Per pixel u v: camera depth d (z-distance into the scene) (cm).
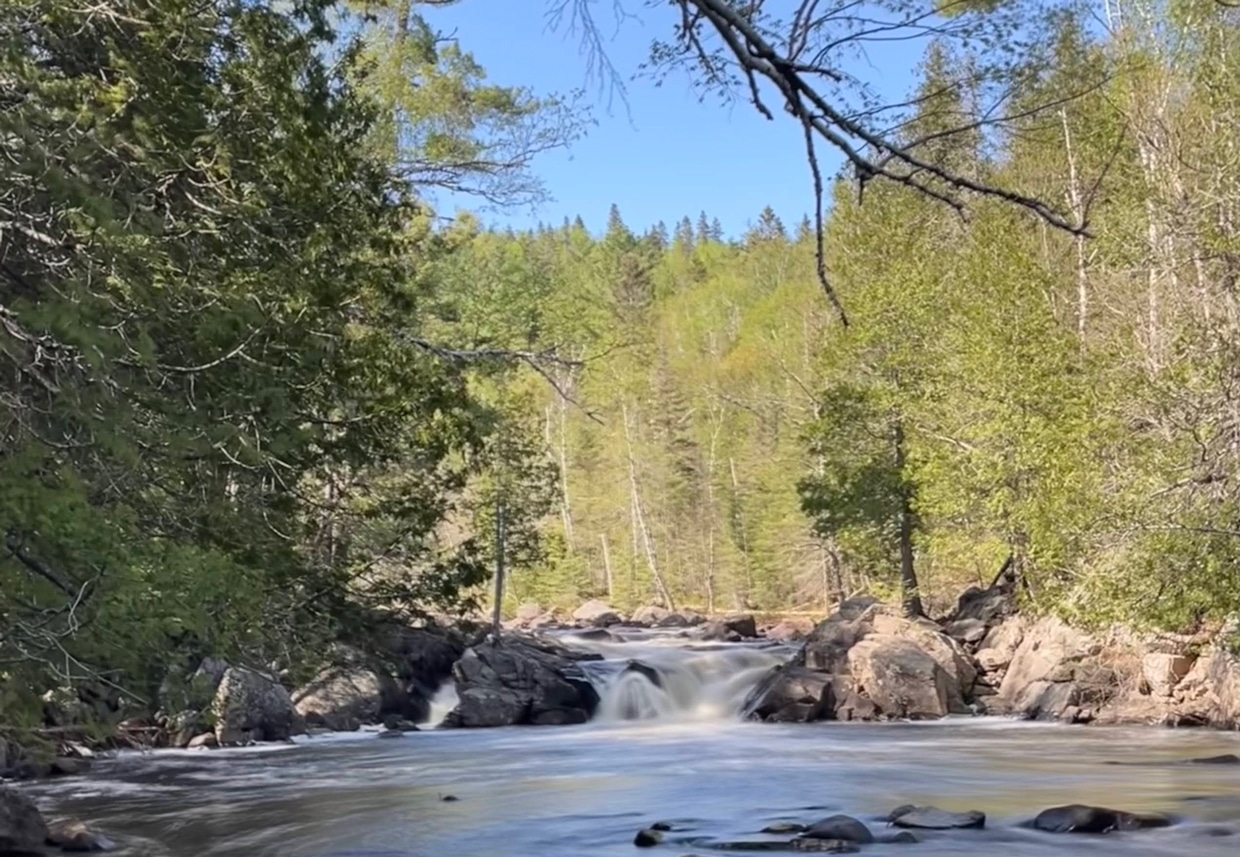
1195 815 1220
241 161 1103
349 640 1800
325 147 1187
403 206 1436
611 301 8681
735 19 367
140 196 1007
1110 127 1578
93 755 1980
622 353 6925
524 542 3369
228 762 2000
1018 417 2589
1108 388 2128
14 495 720
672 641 4206
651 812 1365
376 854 1173
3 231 935
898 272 3059
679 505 6775
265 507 1252
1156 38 2016
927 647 2784
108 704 1257
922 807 1243
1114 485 1962
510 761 2006
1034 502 2231
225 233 1119
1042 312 2717
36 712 848
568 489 7094
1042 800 1367
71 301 818
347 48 1548
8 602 792
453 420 1482
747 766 1816
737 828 1216
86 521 777
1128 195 2061
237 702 2294
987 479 2672
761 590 6191
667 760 1953
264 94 1127
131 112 1005
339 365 1287
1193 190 2016
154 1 968
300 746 2272
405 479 1914
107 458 929
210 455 1030
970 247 2945
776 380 6769
